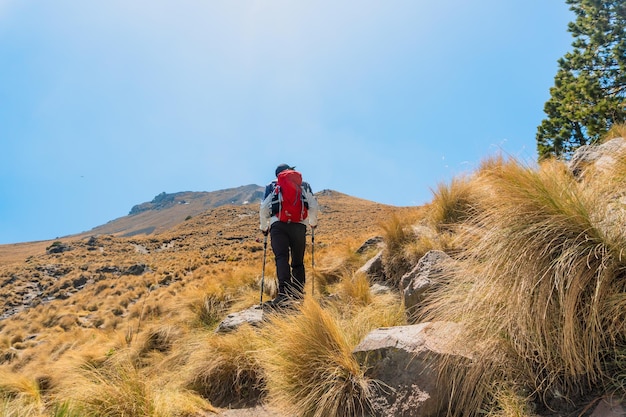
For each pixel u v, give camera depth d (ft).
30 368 33.91
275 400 10.90
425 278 12.04
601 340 6.63
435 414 7.64
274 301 16.83
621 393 6.06
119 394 11.49
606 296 6.63
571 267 6.81
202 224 286.87
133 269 132.67
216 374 13.71
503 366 7.43
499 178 9.12
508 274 7.69
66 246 211.20
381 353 9.00
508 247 7.80
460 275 9.50
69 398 11.98
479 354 7.77
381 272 19.60
